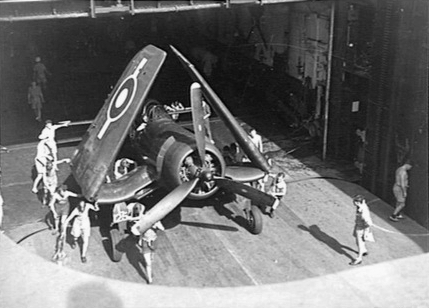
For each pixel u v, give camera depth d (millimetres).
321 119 20188
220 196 16812
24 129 21750
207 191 14266
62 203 14328
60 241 13812
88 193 13422
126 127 13914
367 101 17828
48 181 16000
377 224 15664
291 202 16875
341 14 18547
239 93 24750
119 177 15164
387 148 16516
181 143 14227
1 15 15195
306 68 21141
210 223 15695
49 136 17094
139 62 15383
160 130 15094
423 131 15156
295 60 21953
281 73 23047
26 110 23375
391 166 16500
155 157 14414
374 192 17312
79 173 14250
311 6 20281
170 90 25188
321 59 20000
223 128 21844
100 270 13453
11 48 28906
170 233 15180
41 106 23047
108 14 15656
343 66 18844
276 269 13578
